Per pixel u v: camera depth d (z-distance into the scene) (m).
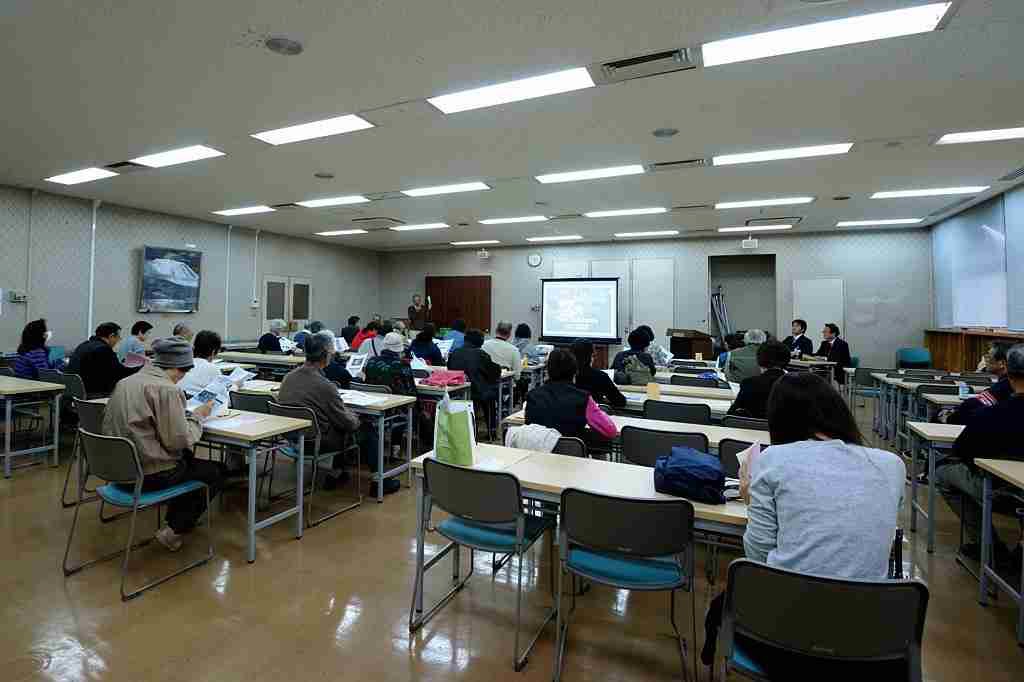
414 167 5.29
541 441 2.53
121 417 2.53
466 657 2.03
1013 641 2.20
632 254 10.25
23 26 2.70
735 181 5.73
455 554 2.58
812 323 9.07
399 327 8.04
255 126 4.11
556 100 3.59
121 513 3.41
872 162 4.97
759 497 1.46
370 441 3.96
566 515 1.82
